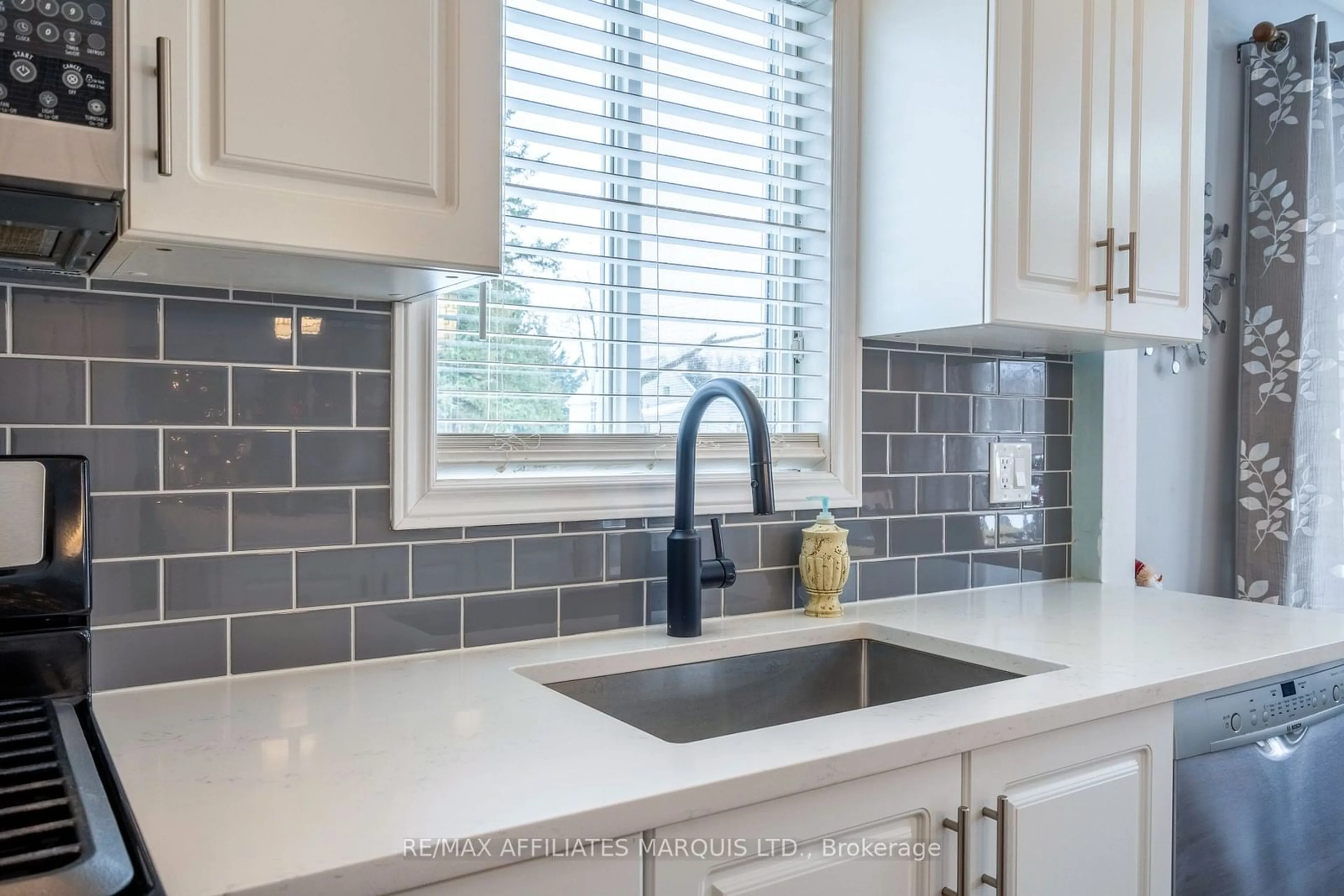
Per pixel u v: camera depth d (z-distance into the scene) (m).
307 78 0.95
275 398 1.24
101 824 0.70
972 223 1.55
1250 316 2.59
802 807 0.94
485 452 1.46
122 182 0.84
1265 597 2.54
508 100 1.45
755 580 1.68
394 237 1.01
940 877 1.05
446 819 0.77
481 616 1.40
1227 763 1.38
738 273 1.72
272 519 1.24
